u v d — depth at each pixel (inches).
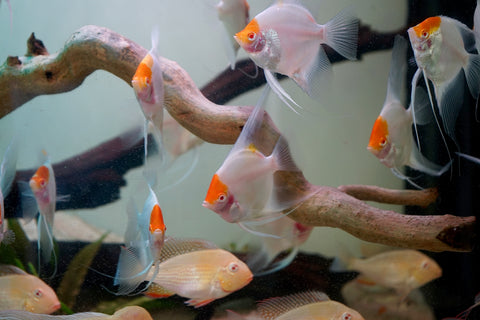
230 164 22.4
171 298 28.4
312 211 24.7
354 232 24.7
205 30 31.8
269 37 22.2
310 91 23.0
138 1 33.3
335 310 25.2
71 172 32.8
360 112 31.9
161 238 22.4
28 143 34.7
